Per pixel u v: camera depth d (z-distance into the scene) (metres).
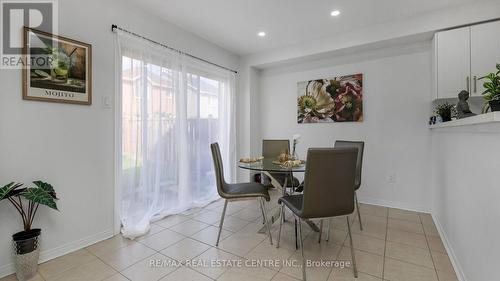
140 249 2.03
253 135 4.10
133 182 2.43
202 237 2.26
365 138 3.28
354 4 2.42
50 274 1.67
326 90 3.56
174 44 2.90
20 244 1.59
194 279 1.62
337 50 3.21
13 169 1.69
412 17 2.65
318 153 1.55
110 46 2.25
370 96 3.23
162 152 2.75
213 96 3.56
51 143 1.88
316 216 1.64
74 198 2.01
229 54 3.85
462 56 2.44
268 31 3.08
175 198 2.93
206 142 3.43
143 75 2.51
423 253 1.94
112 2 2.27
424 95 2.89
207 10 2.55
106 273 1.69
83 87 2.05
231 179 3.86
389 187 3.13
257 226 2.53
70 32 1.97
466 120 1.40
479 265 1.32
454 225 1.83
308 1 2.38
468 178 1.53
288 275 1.66
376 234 2.30
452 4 2.41
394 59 3.06
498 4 2.28
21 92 1.73
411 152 2.98
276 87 4.07
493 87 1.20
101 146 2.20
